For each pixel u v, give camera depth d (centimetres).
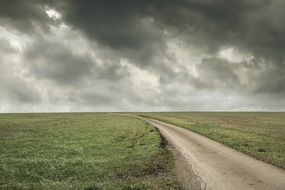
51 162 2744
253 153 3256
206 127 6894
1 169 2475
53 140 4612
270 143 4166
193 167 2581
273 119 11344
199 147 3800
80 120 9438
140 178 2205
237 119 11175
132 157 3008
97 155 3241
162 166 2631
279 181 2073
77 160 2828
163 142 4253
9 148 3812
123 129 6231
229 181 2081
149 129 6109
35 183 2009
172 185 1983
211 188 1920
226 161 2841
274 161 2788
